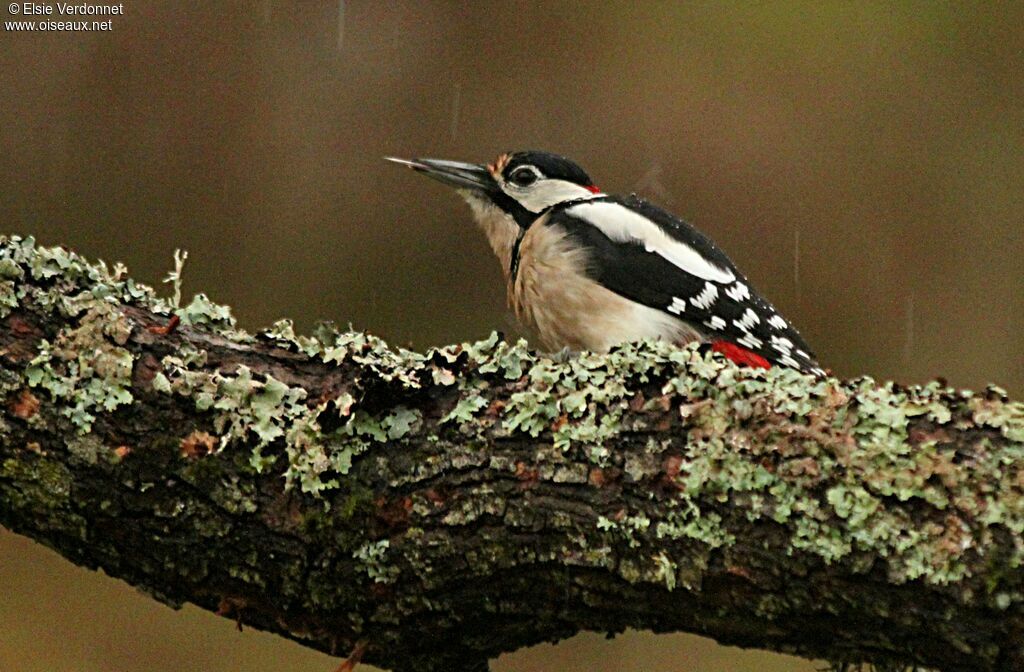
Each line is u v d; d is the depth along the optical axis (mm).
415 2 15992
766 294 15648
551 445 6062
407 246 15828
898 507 5609
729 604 5875
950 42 15812
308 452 6117
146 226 15695
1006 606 5434
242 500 6105
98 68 15680
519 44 15930
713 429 5926
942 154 15664
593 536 5957
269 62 15859
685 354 6180
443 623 6234
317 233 15828
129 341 6238
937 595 5535
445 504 6086
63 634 13648
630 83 15812
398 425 6168
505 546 6043
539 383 6199
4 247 6305
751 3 15812
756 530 5773
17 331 6176
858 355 15797
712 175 15648
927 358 15648
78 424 6082
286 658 13734
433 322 15727
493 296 15742
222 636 13750
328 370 6336
